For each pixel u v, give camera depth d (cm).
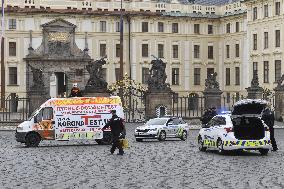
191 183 2448
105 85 7319
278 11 10188
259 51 10794
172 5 11925
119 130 3756
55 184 2441
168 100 7425
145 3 11731
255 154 3734
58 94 11881
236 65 11662
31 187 2364
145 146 4459
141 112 7962
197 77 12094
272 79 10381
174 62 11900
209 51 12181
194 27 12056
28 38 11100
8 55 11031
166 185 2397
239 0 11762
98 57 11469
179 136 5238
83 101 4656
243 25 11412
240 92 11512
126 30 11625
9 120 7181
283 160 3347
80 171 2870
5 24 11031
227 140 3638
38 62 11050
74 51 11250
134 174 2748
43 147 4434
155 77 7444
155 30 11756
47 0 11250
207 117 5275
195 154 3747
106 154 3784
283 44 10050
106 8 11519
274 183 2433
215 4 12512
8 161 3359
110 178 2612
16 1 11081
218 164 3147
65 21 11206
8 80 11006
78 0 11400
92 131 4666
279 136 5566
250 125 3647
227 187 2333
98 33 11450
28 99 7144
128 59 11619
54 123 4566
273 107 7919
